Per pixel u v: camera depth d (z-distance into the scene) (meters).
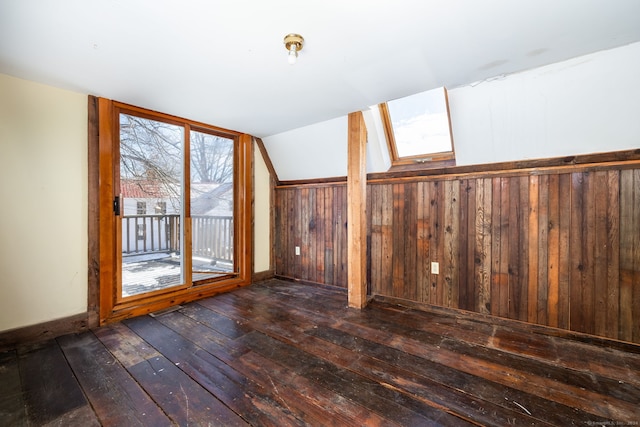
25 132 2.18
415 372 1.82
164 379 1.74
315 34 1.59
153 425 1.38
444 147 2.87
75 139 2.41
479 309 2.67
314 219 3.80
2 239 2.10
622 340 2.11
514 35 1.60
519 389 1.64
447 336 2.33
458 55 1.82
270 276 4.18
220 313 2.81
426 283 2.95
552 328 2.35
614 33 1.58
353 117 2.90
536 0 1.31
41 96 2.24
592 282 2.21
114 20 1.45
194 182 4.56
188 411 1.47
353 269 2.99
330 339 2.27
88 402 1.54
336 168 3.59
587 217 2.22
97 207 2.51
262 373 1.80
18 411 1.47
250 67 1.97
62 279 2.35
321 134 3.37
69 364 1.90
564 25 1.51
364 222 3.00
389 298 3.16
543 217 2.38
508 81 2.12
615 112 1.97
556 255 2.34
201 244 4.75
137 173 2.91
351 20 1.46
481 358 1.98
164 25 1.50
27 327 2.18
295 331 2.41
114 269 2.63
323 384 1.69
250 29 1.54
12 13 1.38
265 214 4.09
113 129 2.63
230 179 4.41
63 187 2.36
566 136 2.21
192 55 1.82
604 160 2.18
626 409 1.48
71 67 1.97
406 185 3.06
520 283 2.49
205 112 2.91
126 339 2.26
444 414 1.45
